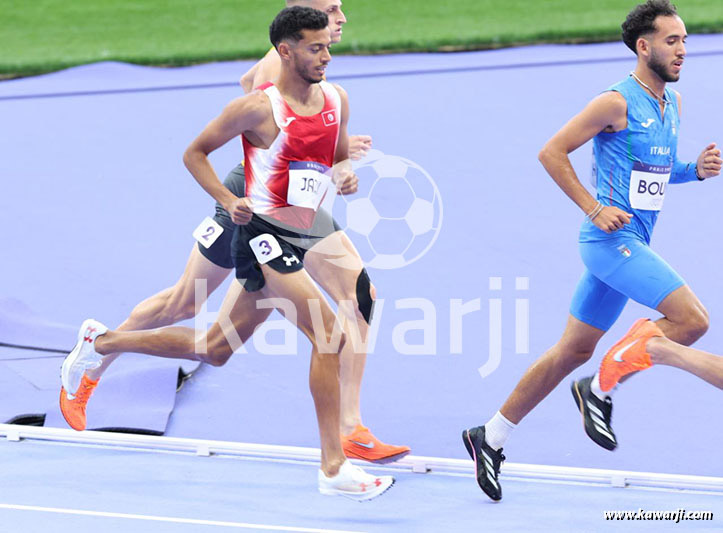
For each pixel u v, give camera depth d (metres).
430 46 47.62
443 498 17.25
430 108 38.66
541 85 40.59
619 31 47.97
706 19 48.25
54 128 39.41
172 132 38.22
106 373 22.31
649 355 16.09
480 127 36.44
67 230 30.50
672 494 17.22
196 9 57.94
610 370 16.39
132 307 25.62
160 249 29.00
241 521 16.09
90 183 34.00
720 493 17.19
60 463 18.48
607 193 16.77
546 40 47.59
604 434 16.83
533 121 36.75
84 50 50.88
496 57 45.25
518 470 17.66
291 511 16.56
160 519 16.12
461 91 40.50
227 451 18.88
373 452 18.34
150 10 58.16
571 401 21.28
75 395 18.66
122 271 27.70
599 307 17.14
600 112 16.39
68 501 16.81
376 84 41.97
